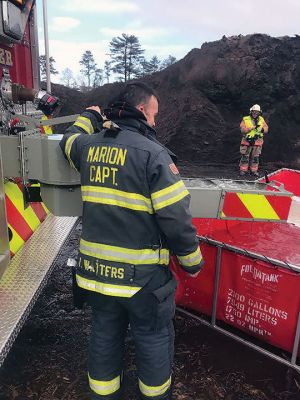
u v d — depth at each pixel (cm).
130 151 171
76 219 341
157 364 190
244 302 242
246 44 1367
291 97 1266
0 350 172
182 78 1452
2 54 279
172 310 187
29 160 223
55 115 1614
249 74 1304
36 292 221
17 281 231
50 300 336
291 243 259
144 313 180
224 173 1052
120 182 172
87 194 182
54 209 229
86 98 1916
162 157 169
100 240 180
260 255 228
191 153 1245
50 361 259
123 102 181
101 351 196
